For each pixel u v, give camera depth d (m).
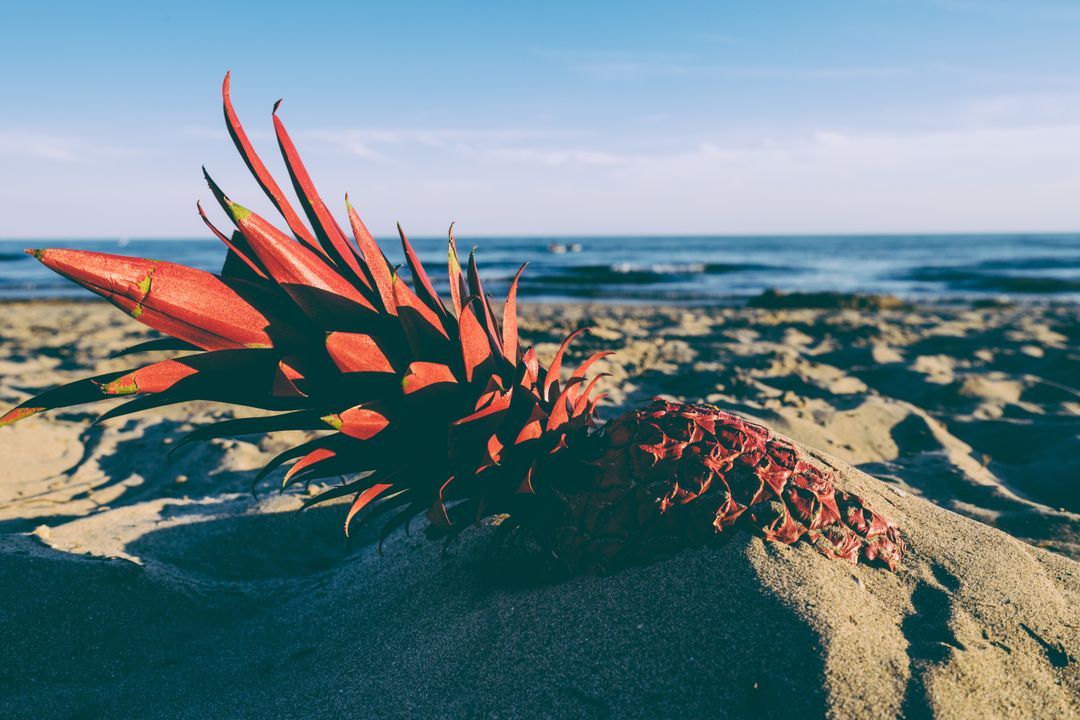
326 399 0.33
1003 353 1.47
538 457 0.36
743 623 0.31
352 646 0.40
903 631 0.31
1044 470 0.73
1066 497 0.67
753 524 0.34
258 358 0.31
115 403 1.08
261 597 0.49
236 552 0.56
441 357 0.34
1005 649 0.31
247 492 0.69
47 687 0.37
